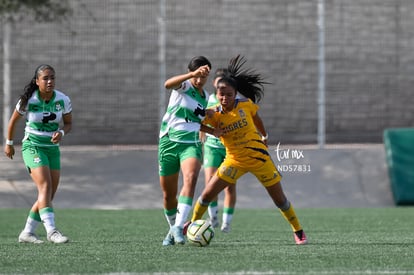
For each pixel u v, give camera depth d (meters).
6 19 68.50
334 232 38.47
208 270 23.34
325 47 70.44
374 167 61.03
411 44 71.00
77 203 57.34
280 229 40.44
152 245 30.50
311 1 70.31
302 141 69.62
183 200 29.19
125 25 70.44
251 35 70.12
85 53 70.38
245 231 39.16
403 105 70.62
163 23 69.75
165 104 69.38
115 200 57.78
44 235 36.94
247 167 29.22
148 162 62.12
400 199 57.09
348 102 70.06
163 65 69.75
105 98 70.44
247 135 29.00
